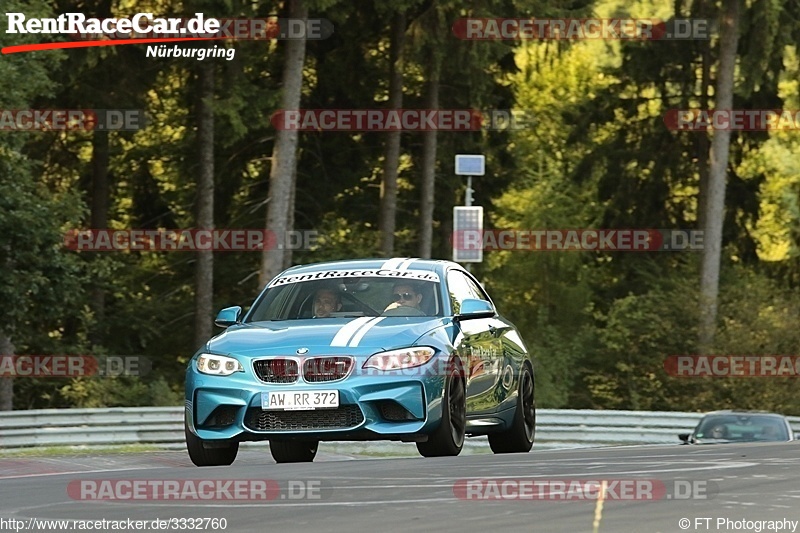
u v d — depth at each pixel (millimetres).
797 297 149500
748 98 143125
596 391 157875
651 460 30188
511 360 42625
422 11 135125
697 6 142750
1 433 68500
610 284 174250
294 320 38844
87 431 71500
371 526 19375
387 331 36625
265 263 120625
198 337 135250
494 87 148875
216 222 145000
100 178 138375
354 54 142750
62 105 120438
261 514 20969
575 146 165125
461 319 39094
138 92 121625
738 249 162500
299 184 148500
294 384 35562
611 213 165000
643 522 19438
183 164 140500
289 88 120000
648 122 162875
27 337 118438
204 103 119812
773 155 173875
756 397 142750
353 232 143750
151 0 118438
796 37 135750
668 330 148625
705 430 74688
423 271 40531
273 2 123312
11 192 98688
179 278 146750
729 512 20484
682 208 165750
